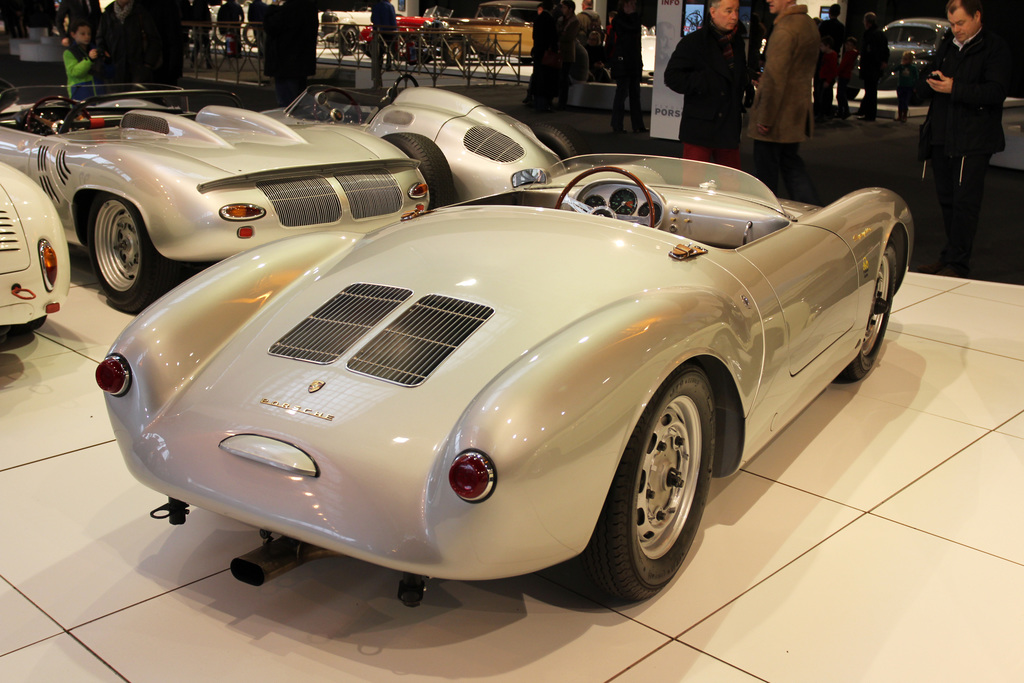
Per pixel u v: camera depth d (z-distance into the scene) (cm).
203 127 473
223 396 215
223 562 243
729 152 609
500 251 256
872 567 244
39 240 347
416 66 1706
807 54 566
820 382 309
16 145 500
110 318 446
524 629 215
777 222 312
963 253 564
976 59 516
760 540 257
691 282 240
